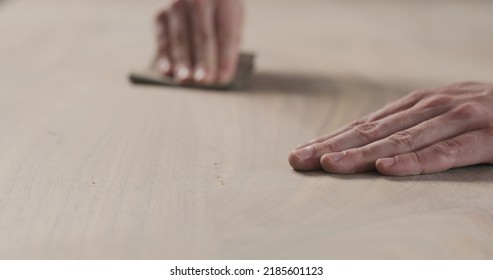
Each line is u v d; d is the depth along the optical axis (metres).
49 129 0.78
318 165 0.69
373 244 0.61
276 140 0.75
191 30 0.91
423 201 0.66
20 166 0.70
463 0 1.42
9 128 0.78
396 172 0.68
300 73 0.95
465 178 0.69
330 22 1.22
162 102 0.85
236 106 0.83
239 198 0.66
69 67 0.97
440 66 0.97
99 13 1.27
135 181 0.68
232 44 0.91
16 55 1.01
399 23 1.22
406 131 0.70
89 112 0.82
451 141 0.70
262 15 1.27
